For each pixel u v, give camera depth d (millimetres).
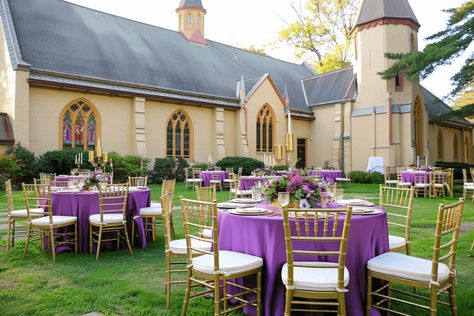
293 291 3559
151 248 7488
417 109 27750
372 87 27172
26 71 18031
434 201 15086
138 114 22062
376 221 4449
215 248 3896
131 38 26406
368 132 27188
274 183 5070
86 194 7219
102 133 21156
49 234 7102
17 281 5402
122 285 5168
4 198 14258
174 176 23109
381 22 26672
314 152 31422
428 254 6676
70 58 20953
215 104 25484
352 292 4066
